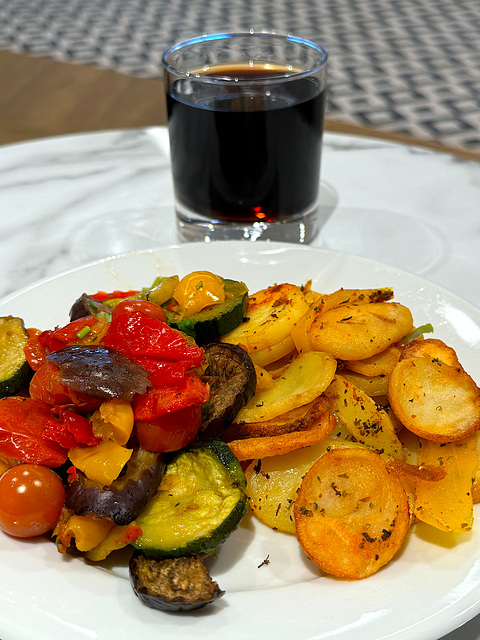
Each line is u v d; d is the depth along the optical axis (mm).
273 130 406
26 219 481
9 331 312
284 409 280
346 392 281
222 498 251
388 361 300
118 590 227
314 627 211
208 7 1155
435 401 265
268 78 401
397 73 933
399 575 229
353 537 236
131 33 1044
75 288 357
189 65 451
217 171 420
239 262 373
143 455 256
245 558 252
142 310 294
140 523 245
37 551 243
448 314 329
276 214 434
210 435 270
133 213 490
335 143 565
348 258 369
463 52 988
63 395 260
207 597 217
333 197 499
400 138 647
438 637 209
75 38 1033
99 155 558
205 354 295
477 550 235
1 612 216
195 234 449
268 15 1115
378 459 251
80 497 243
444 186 507
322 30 1068
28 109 748
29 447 253
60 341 284
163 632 211
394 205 488
